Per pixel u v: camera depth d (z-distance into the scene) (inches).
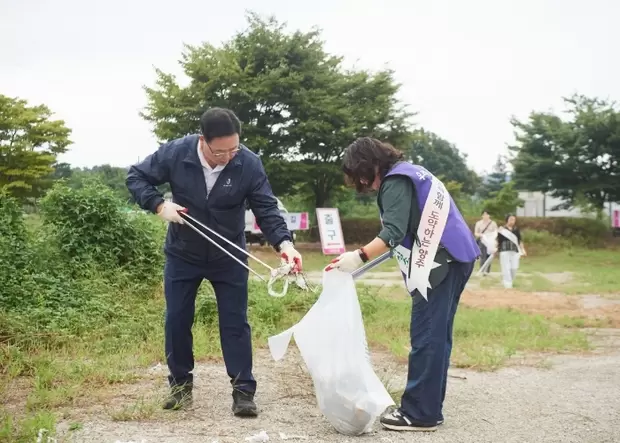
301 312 339.0
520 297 478.3
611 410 187.2
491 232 707.4
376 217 1472.7
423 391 166.1
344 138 1191.6
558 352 280.4
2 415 170.2
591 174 1389.0
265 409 183.5
